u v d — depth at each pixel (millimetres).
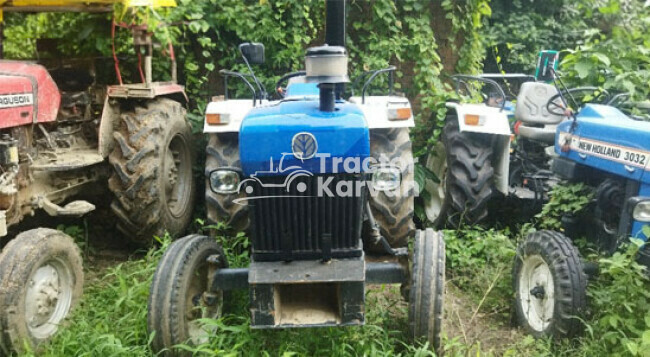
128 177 4422
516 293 3756
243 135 2773
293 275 2934
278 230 2975
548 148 4590
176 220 4977
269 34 5934
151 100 4895
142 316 3354
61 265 3557
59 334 3355
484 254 4500
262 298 2926
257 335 3238
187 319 3139
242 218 4305
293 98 3312
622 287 3092
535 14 9703
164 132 4676
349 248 3041
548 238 3471
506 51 9508
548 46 9609
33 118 4016
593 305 3330
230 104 4480
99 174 4770
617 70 4781
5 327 3078
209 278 3238
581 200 3783
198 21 5797
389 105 4094
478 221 4805
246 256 4133
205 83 6238
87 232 5113
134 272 4121
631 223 3252
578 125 3881
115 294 3873
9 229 4484
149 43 4812
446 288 4289
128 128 4523
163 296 2980
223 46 6090
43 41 5645
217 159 4340
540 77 5305
